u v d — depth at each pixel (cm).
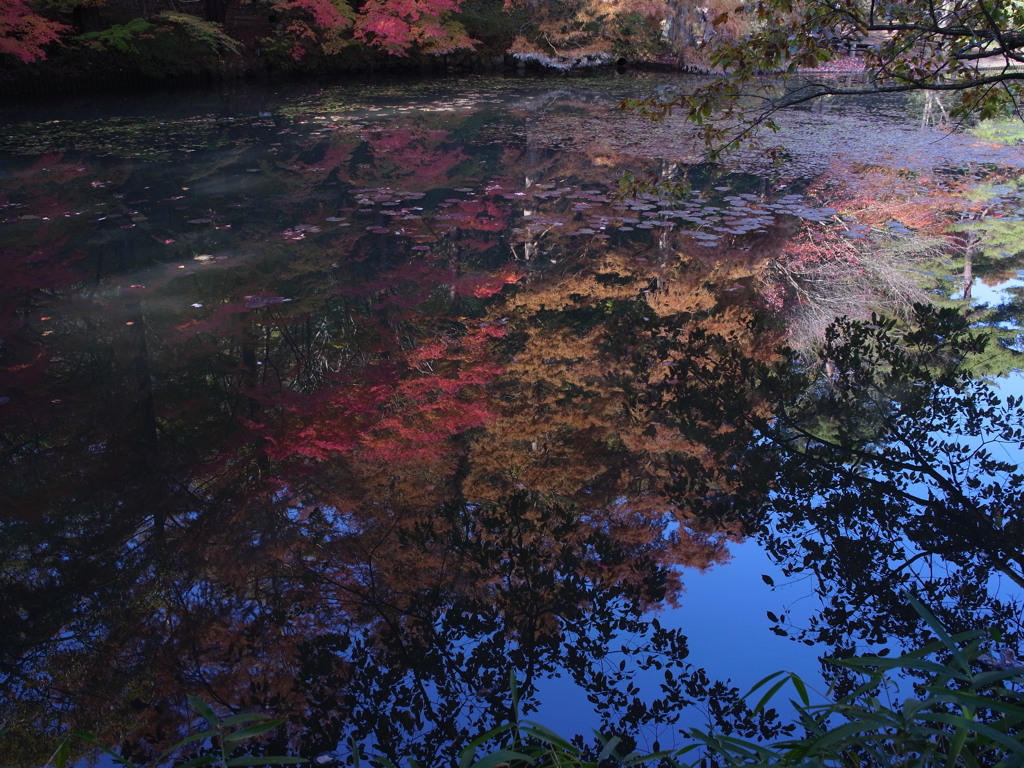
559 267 673
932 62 496
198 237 729
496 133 1228
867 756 199
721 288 619
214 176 948
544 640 276
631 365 497
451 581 306
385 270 660
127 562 316
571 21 2014
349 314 572
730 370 486
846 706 165
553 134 1220
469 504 357
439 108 1462
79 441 405
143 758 226
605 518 346
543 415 435
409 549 325
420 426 423
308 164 1015
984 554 316
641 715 242
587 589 303
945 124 1314
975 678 152
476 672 261
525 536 334
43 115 1316
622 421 427
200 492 364
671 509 352
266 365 492
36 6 1445
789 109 1445
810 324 554
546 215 813
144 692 252
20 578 306
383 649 271
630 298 605
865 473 375
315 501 358
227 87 1683
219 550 324
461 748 229
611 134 1220
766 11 464
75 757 227
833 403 443
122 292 601
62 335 526
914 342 520
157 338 526
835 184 919
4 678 258
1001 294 597
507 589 303
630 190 546
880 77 506
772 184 923
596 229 766
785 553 320
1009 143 1147
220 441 407
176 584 303
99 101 1469
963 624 275
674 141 1164
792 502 354
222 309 572
